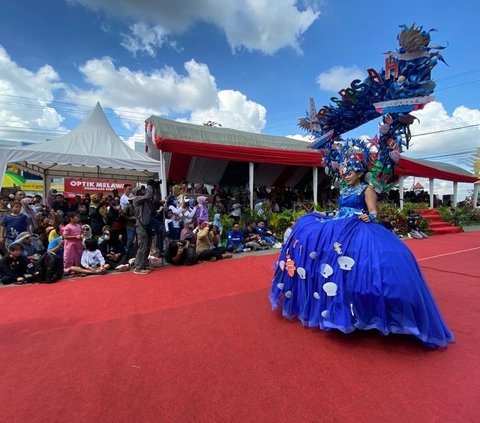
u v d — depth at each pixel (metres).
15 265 5.48
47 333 3.17
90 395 2.12
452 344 2.72
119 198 9.05
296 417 1.86
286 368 2.39
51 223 7.52
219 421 1.84
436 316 2.69
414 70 2.74
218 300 4.09
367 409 1.91
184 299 4.20
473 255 7.53
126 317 3.57
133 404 2.01
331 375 2.29
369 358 2.50
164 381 2.26
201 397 2.07
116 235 6.78
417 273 2.73
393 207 12.66
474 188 21.27
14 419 1.89
